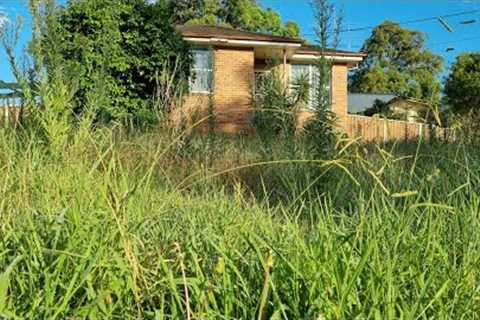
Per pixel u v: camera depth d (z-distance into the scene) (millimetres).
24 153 2678
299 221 2389
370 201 2055
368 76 48938
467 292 1515
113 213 1485
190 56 14914
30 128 3564
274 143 7180
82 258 1391
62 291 1389
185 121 6801
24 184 2047
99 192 1852
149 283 1507
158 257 1555
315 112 5273
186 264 1699
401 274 1490
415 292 1456
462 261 1681
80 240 1489
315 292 1353
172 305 1380
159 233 2035
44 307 1307
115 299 1491
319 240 1634
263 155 6676
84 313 1327
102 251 1403
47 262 1454
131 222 1793
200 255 1743
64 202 1903
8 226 1616
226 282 1427
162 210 2213
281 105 8766
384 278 1415
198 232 1932
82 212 1722
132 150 3393
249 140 8312
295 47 20953
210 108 7648
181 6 41312
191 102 9234
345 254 1502
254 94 11594
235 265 1601
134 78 13000
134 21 13062
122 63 12547
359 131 4977
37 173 2400
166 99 7359
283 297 1445
